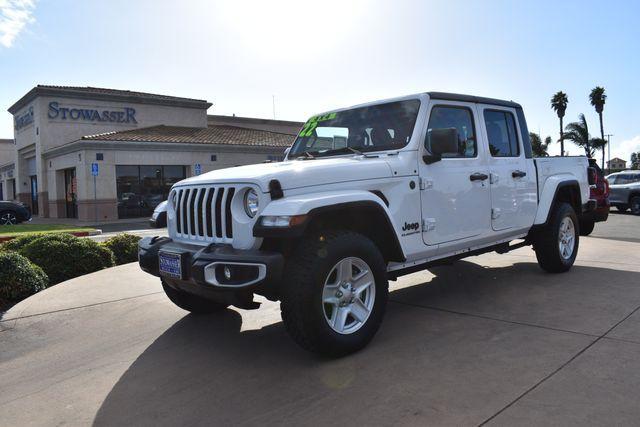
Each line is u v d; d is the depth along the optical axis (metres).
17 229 15.76
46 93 26.55
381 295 3.82
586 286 5.48
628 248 8.16
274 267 3.24
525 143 5.62
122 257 8.33
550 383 3.08
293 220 3.24
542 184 5.80
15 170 34.88
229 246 3.58
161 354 4.02
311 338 3.44
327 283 3.61
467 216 4.74
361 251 3.67
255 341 4.21
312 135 5.28
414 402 2.93
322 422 2.78
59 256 7.11
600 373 3.19
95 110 27.83
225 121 35.31
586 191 6.83
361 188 3.87
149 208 24.56
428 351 3.72
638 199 16.97
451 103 4.75
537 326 4.18
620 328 4.03
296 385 3.28
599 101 51.28
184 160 25.22
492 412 2.76
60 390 3.45
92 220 22.72
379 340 4.02
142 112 29.27
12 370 3.84
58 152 25.11
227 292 3.38
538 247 6.04
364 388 3.16
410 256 4.25
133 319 4.96
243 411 2.98
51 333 4.62
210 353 3.98
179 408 3.07
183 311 5.20
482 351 3.67
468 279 6.12
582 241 9.10
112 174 23.16
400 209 4.14
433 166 4.45
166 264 3.83
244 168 4.05
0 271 5.87
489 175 4.99
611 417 2.66
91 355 4.07
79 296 5.78
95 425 2.93
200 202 3.93
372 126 4.72
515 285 5.68
